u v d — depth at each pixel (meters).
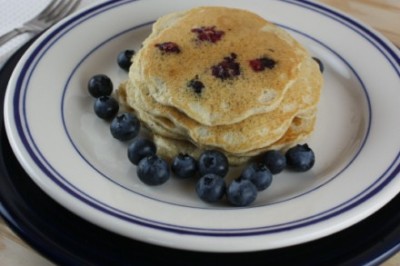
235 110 0.42
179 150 0.44
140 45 0.52
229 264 0.37
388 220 0.40
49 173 0.40
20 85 0.45
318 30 0.52
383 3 0.59
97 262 0.37
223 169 0.42
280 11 0.53
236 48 0.45
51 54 0.48
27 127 0.42
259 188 0.42
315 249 0.38
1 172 0.41
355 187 0.41
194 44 0.45
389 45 0.50
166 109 0.43
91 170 0.41
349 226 0.39
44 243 0.38
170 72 0.43
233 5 0.53
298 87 0.45
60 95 0.46
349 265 0.37
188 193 0.42
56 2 0.55
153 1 0.53
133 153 0.43
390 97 0.47
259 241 0.37
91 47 0.50
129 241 0.38
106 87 0.47
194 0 0.54
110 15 0.52
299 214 0.39
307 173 0.44
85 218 0.38
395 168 0.41
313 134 0.46
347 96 0.49
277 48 0.45
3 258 0.40
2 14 0.55
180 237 0.37
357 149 0.44
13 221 0.39
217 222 0.38
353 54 0.50
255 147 0.43
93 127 0.46
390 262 0.40
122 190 0.40
